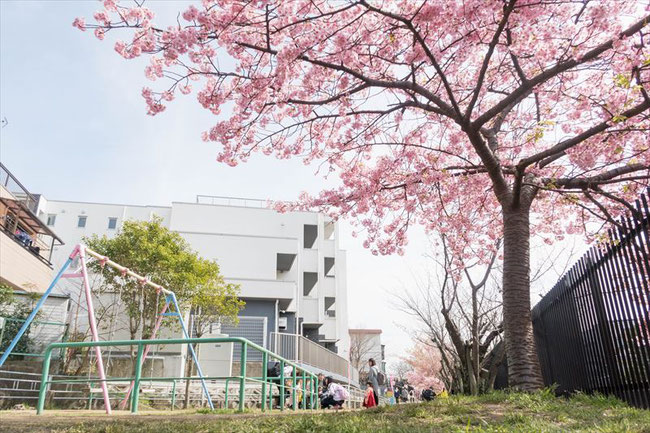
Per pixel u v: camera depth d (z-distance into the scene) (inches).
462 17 278.4
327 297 1455.5
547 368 442.0
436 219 482.0
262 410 330.6
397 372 2117.4
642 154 370.9
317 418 209.6
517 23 292.2
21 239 886.4
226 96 333.7
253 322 1096.2
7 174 881.5
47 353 324.2
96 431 192.9
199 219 1337.4
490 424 189.8
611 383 286.5
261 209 1369.3
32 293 732.7
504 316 319.6
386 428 183.9
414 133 415.5
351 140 393.1
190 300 779.4
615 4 261.4
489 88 422.9
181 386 674.2
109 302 842.2
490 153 328.8
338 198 438.3
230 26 289.1
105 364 744.3
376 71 354.9
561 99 406.9
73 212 1363.2
